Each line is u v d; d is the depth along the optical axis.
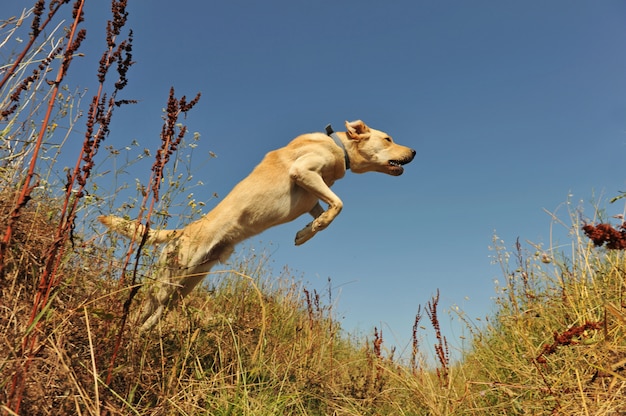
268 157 1.45
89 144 0.56
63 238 0.55
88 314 0.63
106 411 0.58
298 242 1.39
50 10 0.52
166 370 0.80
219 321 1.08
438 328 1.09
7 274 0.66
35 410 0.51
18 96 0.62
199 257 1.25
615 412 0.67
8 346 0.52
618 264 1.14
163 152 0.67
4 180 0.82
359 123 1.59
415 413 1.06
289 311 1.76
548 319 1.15
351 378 1.18
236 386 0.84
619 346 0.78
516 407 0.90
